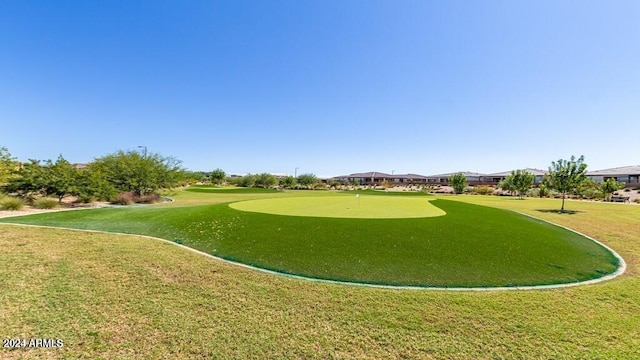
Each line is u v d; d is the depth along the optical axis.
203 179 73.75
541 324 3.86
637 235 10.32
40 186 16.36
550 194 36.62
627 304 4.54
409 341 3.43
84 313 3.92
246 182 57.03
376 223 9.77
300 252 7.11
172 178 25.61
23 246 7.15
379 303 4.43
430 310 4.22
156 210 13.90
